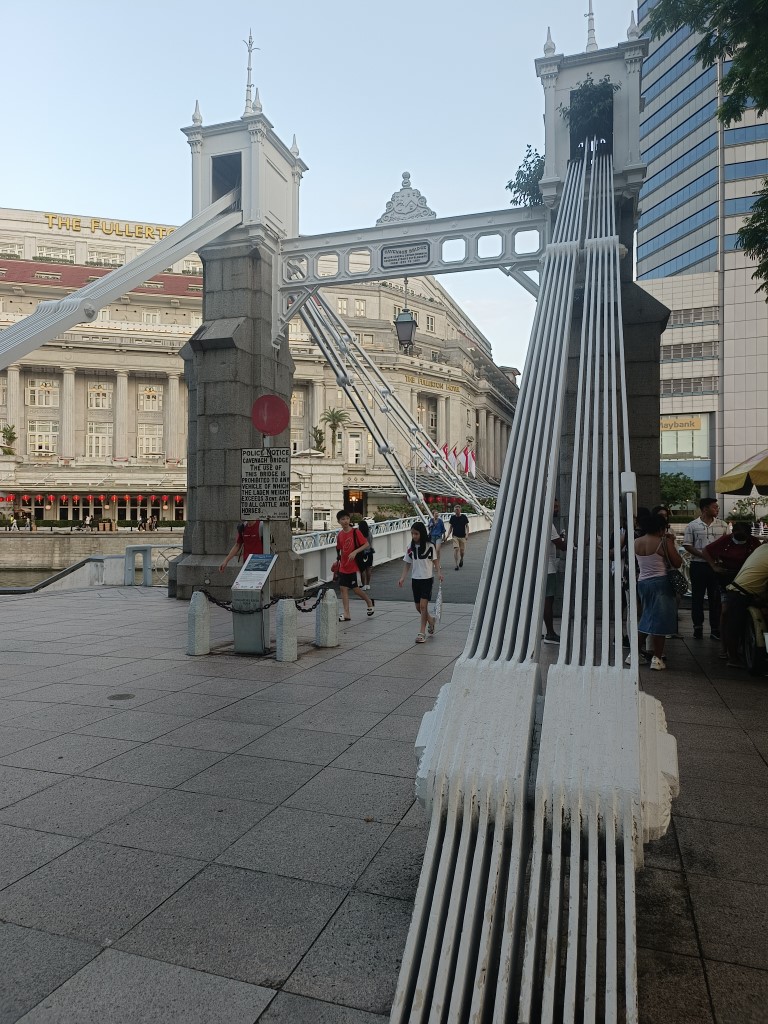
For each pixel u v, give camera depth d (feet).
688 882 10.87
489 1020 7.34
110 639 31.45
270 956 9.05
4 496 181.16
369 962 8.93
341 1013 8.04
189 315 249.75
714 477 193.26
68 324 35.76
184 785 14.61
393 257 44.73
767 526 108.58
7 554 127.95
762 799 14.01
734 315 191.72
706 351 195.11
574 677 8.98
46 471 189.26
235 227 44.93
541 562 10.52
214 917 9.91
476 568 63.21
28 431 227.20
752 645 24.39
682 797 14.10
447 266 43.19
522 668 9.12
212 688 22.59
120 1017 7.95
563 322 17.88
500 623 9.96
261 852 11.76
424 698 21.38
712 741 17.49
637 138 38.27
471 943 7.48
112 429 231.91
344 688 22.61
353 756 16.30
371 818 13.06
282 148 47.19
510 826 8.23
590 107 38.83
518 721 8.67
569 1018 6.88
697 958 8.96
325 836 12.34
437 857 8.30
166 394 234.99
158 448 234.17
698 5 29.27
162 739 17.51
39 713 19.77
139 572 63.52
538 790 8.03
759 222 36.06
